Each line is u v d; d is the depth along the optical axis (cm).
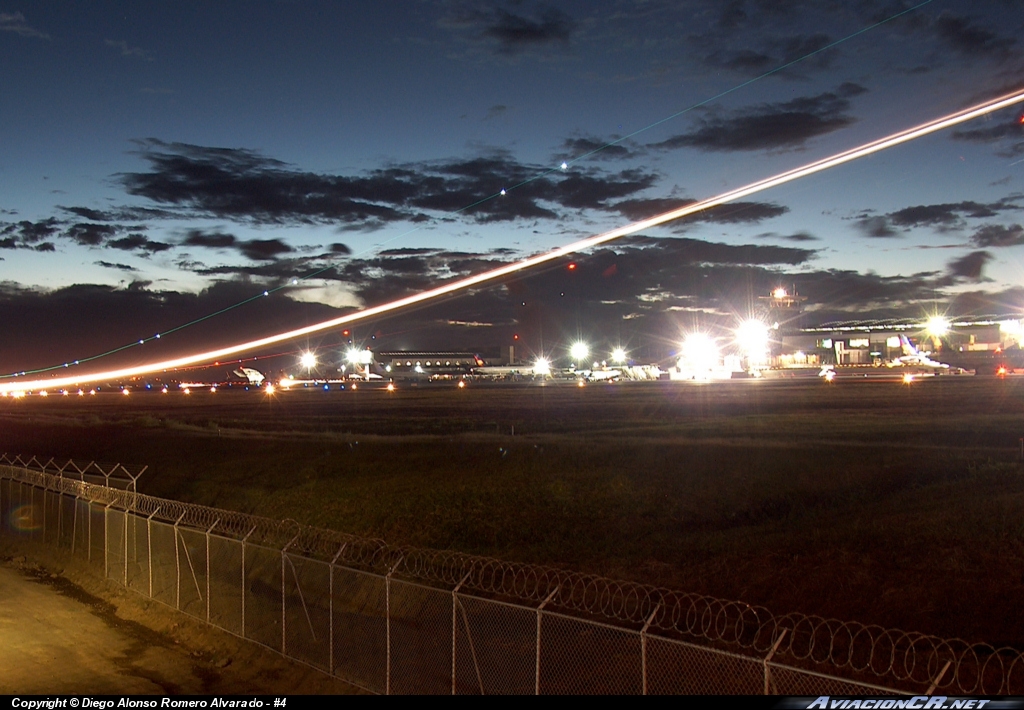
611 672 1171
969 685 1071
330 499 2886
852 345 15150
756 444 3544
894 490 2608
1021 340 14525
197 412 8112
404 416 6644
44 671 1340
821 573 1608
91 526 2219
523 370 18962
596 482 2895
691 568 1770
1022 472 2664
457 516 2472
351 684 1223
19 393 18112
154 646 1491
